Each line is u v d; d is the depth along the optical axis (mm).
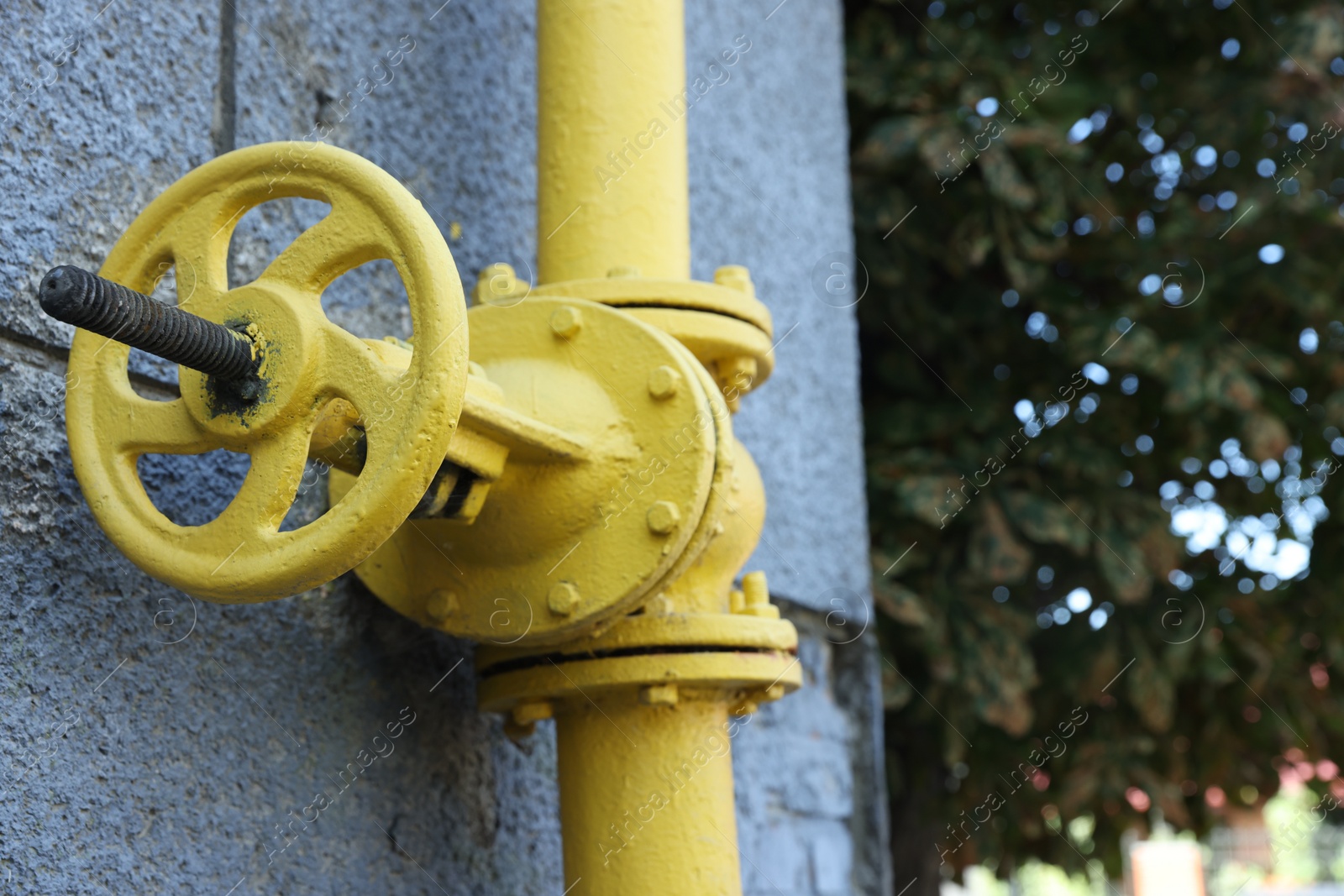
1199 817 3713
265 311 1024
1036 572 3641
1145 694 3318
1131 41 3797
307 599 1358
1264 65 3648
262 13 1450
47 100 1197
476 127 1763
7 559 1093
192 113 1348
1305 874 9203
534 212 1859
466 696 1549
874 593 3119
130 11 1294
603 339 1263
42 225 1174
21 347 1146
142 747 1171
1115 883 3695
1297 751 3664
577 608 1218
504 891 1561
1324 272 3576
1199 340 3391
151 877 1158
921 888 3652
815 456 2498
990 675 3227
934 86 3471
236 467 1304
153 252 1098
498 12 1859
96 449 1073
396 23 1645
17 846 1059
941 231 3547
